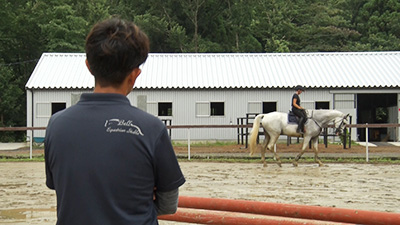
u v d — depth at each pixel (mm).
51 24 40812
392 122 30312
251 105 28062
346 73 29297
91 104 2271
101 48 2244
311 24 58156
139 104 19266
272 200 9742
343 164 17859
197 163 18266
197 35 50688
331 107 27844
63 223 2162
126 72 2314
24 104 40500
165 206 2377
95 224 2107
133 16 50875
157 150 2230
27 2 41781
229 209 4004
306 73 29453
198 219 3975
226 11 52781
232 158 20172
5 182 12758
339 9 59969
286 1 58469
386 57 31859
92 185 2127
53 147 2227
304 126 16781
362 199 9914
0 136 37188
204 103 28016
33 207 9039
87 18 46531
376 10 57062
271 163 18281
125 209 2152
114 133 2186
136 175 2170
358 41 56031
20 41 41531
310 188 11477
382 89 27688
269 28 55219
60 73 29453
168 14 51094
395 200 9812
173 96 27953
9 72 38344
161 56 32344
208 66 30828
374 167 16719
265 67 30578
